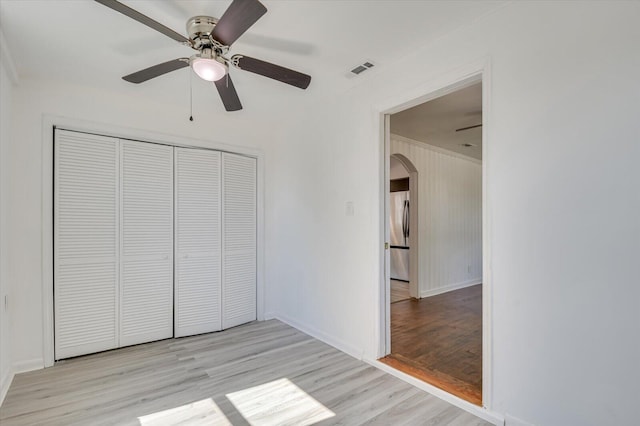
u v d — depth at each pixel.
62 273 2.70
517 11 1.74
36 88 2.60
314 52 2.26
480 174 6.18
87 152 2.83
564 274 1.57
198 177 3.40
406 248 6.18
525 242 1.70
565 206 1.57
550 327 1.61
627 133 1.40
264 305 3.88
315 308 3.27
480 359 2.63
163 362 2.67
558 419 1.58
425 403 2.05
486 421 1.84
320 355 2.80
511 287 1.76
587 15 1.51
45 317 2.60
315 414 1.94
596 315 1.48
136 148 3.07
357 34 2.05
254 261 3.82
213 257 3.47
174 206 3.27
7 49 2.12
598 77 1.48
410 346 2.91
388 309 2.68
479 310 4.16
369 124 2.66
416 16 1.87
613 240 1.44
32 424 1.84
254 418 1.90
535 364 1.66
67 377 2.40
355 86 2.79
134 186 3.05
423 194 4.96
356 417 1.90
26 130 2.55
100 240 2.88
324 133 3.16
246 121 3.75
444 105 3.27
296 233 3.56
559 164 1.59
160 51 2.21
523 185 1.71
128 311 3.00
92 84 2.73
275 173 3.96
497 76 1.82
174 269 3.25
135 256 3.04
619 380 1.41
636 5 1.39
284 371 2.50
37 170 2.59
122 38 2.05
